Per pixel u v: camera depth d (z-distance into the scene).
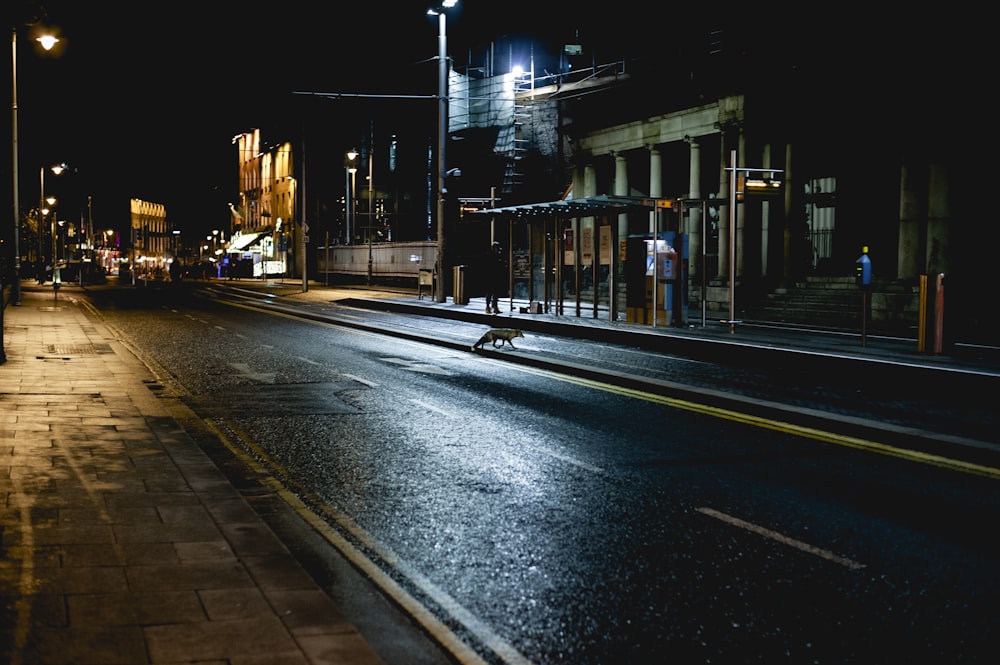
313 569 5.21
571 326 21.98
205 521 5.66
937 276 15.16
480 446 8.93
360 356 17.50
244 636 3.78
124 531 5.39
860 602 4.68
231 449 8.79
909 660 3.97
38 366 14.81
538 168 46.41
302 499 6.92
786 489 7.12
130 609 4.07
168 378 14.18
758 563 5.33
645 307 22.12
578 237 24.77
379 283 57.25
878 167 25.34
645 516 6.39
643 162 36.16
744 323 22.27
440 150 33.50
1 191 42.06
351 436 9.47
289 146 82.88
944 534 5.89
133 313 31.22
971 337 17.73
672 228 33.56
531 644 4.14
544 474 7.71
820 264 27.36
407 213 75.56
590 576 5.12
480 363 16.30
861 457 8.33
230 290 55.75
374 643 4.11
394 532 6.03
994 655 4.02
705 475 7.63
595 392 12.64
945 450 8.49
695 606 4.64
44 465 7.23
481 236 43.19
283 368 15.52
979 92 21.08
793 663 3.94
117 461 7.46
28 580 4.44
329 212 78.06
